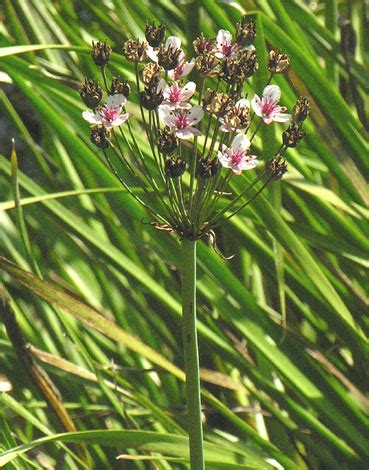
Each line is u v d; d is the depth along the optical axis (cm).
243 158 136
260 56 162
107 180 165
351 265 167
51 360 157
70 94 167
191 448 141
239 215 164
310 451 163
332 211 166
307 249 165
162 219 138
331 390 161
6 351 166
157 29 136
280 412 162
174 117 135
